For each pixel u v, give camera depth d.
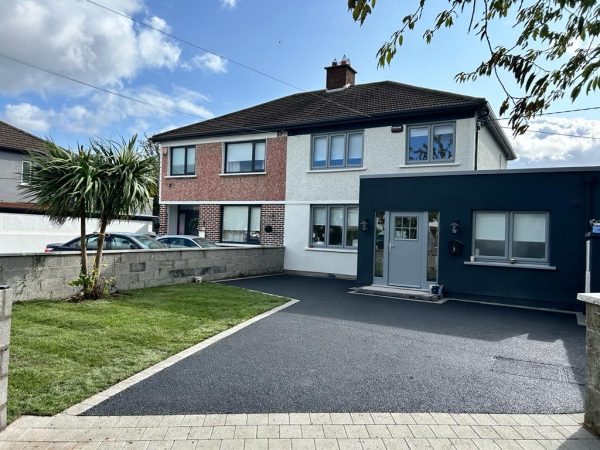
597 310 3.51
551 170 9.93
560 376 5.00
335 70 18.36
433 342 6.45
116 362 5.00
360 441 3.33
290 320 7.65
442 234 11.29
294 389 4.39
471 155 12.91
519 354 5.91
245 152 17.58
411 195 11.76
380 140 14.48
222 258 13.18
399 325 7.58
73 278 8.73
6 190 23.17
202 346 5.84
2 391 3.36
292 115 16.95
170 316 7.36
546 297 9.91
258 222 17.14
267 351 5.71
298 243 15.98
